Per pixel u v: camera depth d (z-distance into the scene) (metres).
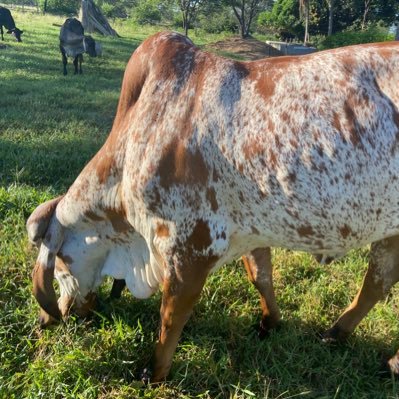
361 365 2.92
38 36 19.81
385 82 2.18
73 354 2.75
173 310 2.58
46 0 40.59
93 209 2.71
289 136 2.20
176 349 2.94
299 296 3.50
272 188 2.25
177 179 2.35
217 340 3.01
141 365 2.89
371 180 2.16
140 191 2.44
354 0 31.09
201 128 2.30
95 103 8.45
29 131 6.44
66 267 2.91
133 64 2.57
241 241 2.53
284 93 2.24
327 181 2.18
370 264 2.87
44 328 3.01
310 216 2.26
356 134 2.14
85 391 2.58
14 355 2.83
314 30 32.47
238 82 2.34
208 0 30.73
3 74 10.44
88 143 6.12
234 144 2.27
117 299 3.24
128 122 2.52
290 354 2.91
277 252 3.97
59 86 9.66
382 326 3.15
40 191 4.73
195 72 2.40
